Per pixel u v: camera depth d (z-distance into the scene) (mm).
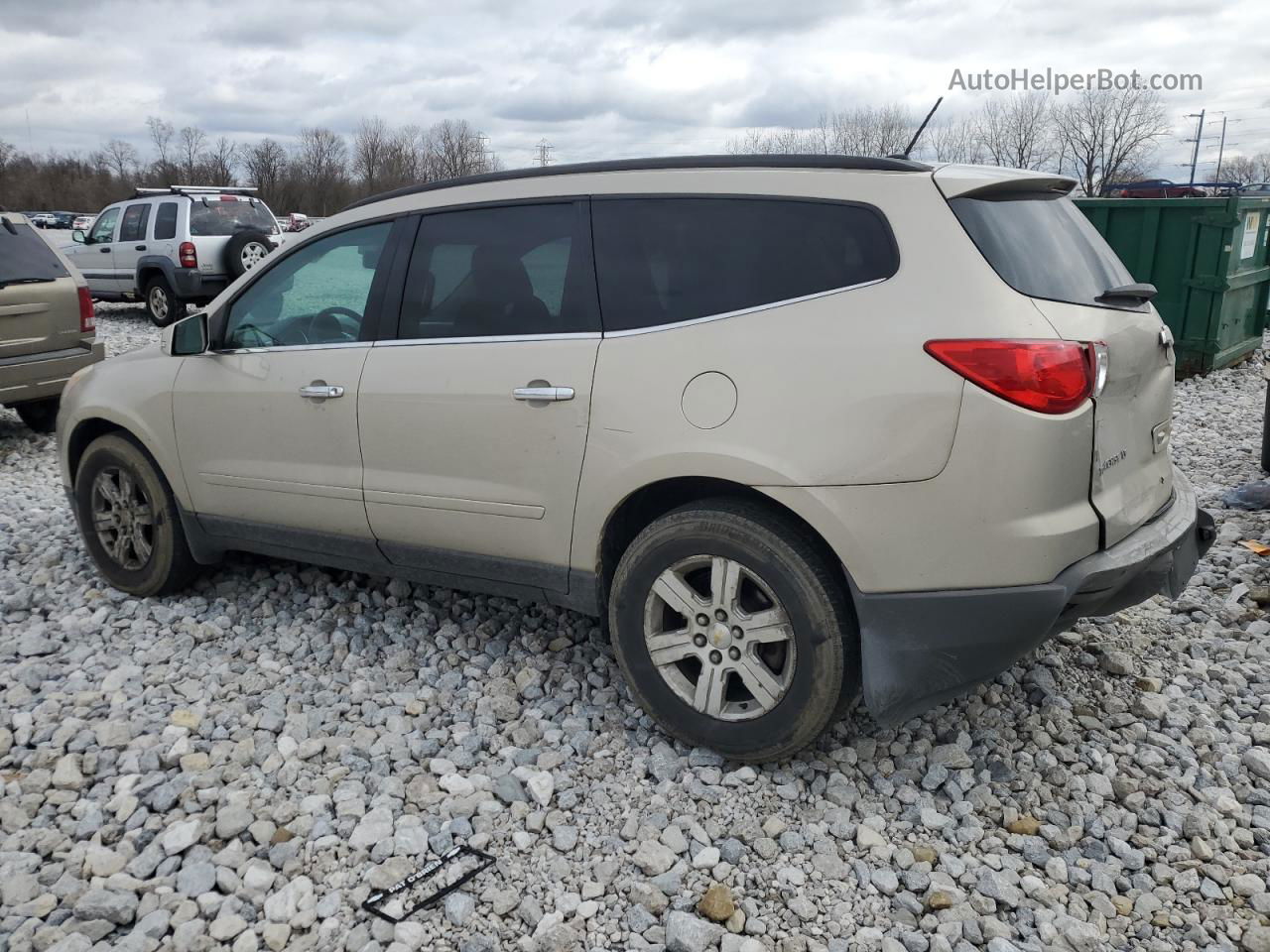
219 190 16156
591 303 3518
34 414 8875
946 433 2898
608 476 3406
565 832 3088
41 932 2709
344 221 4219
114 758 3514
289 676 4129
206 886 2887
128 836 3102
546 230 3672
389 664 4176
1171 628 4406
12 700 3957
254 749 3557
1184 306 10367
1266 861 2949
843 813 3166
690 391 3242
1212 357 10367
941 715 3705
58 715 3828
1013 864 2963
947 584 2984
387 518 4008
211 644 4449
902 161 3219
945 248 3002
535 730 3650
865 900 2818
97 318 17297
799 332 3115
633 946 2670
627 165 3598
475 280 3803
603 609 3684
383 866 2939
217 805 3262
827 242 3178
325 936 2697
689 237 3395
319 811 3211
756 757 3330
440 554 3934
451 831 3109
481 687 3988
